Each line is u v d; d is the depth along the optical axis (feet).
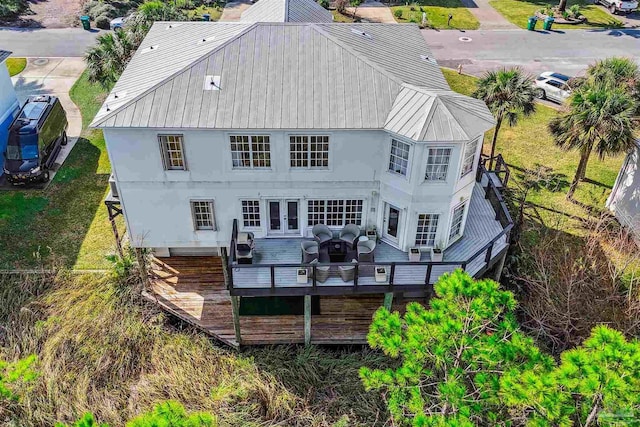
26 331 65.41
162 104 58.59
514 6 177.47
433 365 50.49
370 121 58.39
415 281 62.13
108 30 151.53
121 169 61.31
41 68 128.88
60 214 87.15
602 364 35.53
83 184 93.97
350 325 67.87
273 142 59.62
